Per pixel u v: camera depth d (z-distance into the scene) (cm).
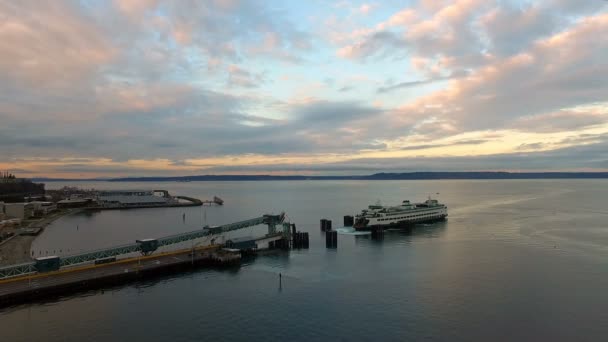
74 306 9400
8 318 8669
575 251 14938
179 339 7700
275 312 8988
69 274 11112
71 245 18350
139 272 11719
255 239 15988
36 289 9838
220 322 8469
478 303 9438
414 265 13162
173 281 11444
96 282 10862
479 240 17725
